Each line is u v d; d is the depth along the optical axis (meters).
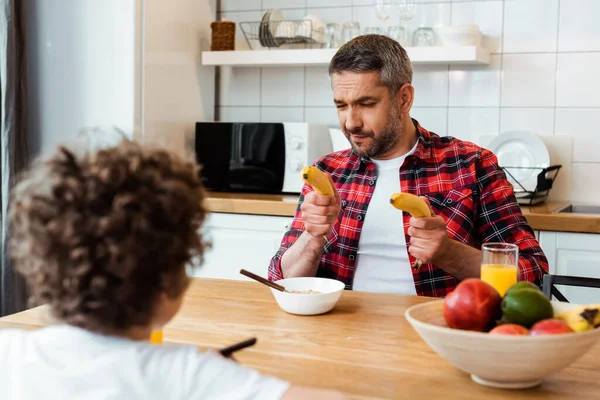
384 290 1.82
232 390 0.68
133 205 0.69
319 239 1.65
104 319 0.71
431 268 1.79
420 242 1.53
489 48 3.00
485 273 1.26
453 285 1.78
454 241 1.62
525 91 2.96
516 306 0.97
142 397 0.67
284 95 3.32
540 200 2.78
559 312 1.08
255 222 2.71
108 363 0.67
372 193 1.89
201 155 3.09
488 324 1.00
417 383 1.02
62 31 2.87
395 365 1.10
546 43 2.92
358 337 1.25
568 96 2.91
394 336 1.26
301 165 2.91
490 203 1.84
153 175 0.71
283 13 3.30
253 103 3.38
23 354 0.71
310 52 3.02
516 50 2.96
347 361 1.12
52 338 0.71
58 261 0.69
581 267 2.37
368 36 1.83
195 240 0.75
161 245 0.70
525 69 2.96
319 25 3.14
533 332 0.94
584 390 0.99
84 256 0.68
